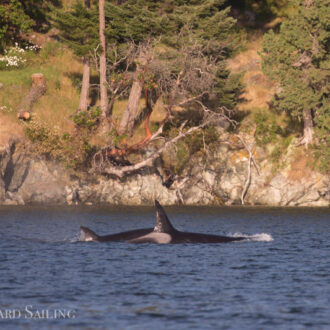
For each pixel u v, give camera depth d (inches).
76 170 7859.3
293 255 3147.1
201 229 4803.2
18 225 4815.5
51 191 7647.6
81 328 1739.7
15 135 7746.1
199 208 7357.3
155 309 1958.7
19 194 7539.4
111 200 7834.6
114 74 7672.2
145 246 3326.8
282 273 2613.2
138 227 4906.5
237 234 4394.7
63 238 3804.1
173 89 7716.5
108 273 2566.4
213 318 1856.5
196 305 2016.5
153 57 7701.8
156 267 2711.6
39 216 5782.5
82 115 7662.4
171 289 2261.3
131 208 7130.9
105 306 1991.9
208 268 2711.6
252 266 2778.1
